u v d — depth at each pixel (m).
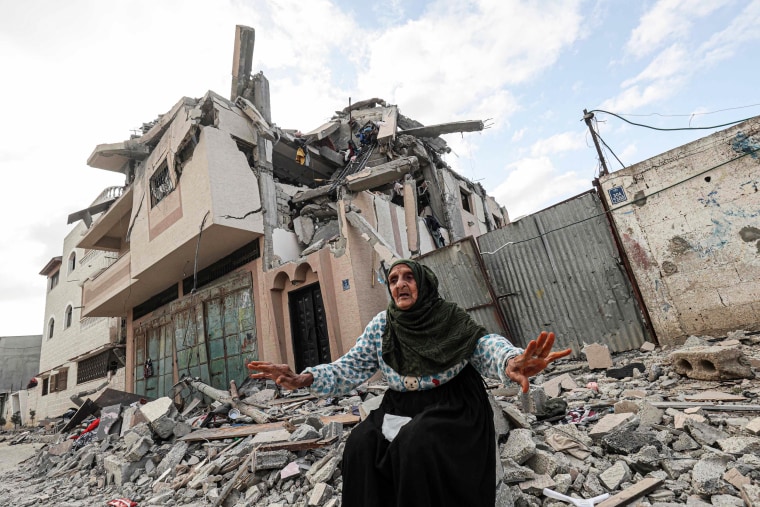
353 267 8.41
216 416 6.40
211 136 9.59
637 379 4.48
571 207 6.64
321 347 8.80
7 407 29.16
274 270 9.52
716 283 5.32
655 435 2.65
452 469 1.46
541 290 6.85
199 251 10.51
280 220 10.72
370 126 14.98
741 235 5.18
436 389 1.82
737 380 3.70
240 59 11.55
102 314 15.90
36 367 31.48
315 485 3.01
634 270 5.99
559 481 2.28
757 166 5.10
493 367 1.66
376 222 10.40
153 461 4.94
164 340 13.21
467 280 7.40
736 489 1.98
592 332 6.36
